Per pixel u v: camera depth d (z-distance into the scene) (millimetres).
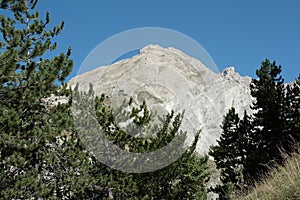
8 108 10555
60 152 12992
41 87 10570
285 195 8734
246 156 22062
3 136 10281
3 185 11219
